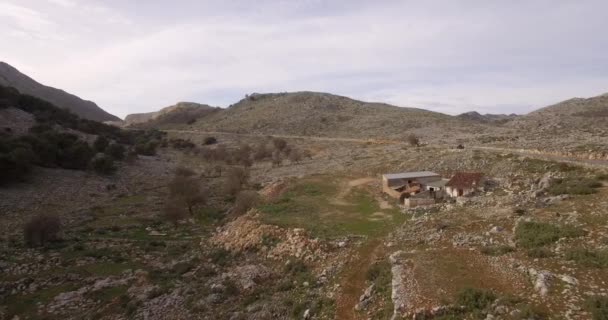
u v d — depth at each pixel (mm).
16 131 102250
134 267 39812
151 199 77688
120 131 159375
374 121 182750
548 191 40844
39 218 48281
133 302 30688
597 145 63031
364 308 23609
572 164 49688
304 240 38438
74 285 35594
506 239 28734
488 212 36500
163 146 153000
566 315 17031
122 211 67250
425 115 190125
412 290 22266
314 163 102875
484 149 74125
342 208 51156
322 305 25609
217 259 40594
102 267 39844
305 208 51344
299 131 182125
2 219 59250
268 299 28750
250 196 59688
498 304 18844
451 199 48125
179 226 57906
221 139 173125
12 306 31828
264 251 39812
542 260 23531
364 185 64938
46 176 82625
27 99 131000
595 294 18281
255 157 121750
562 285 19672
